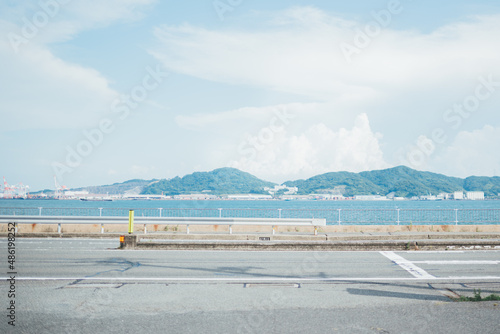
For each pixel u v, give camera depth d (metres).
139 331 5.98
